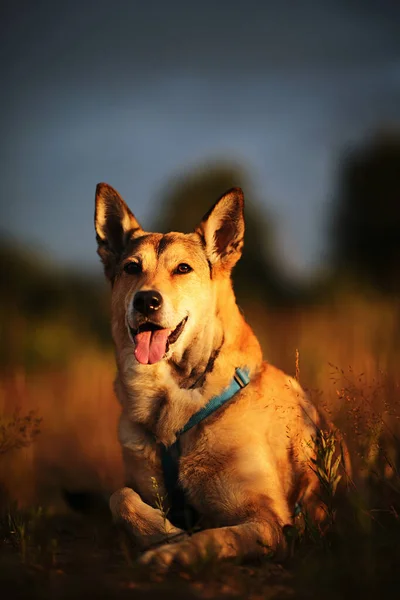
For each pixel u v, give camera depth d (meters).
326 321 11.01
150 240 5.08
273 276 20.80
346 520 4.19
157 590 3.23
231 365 4.63
